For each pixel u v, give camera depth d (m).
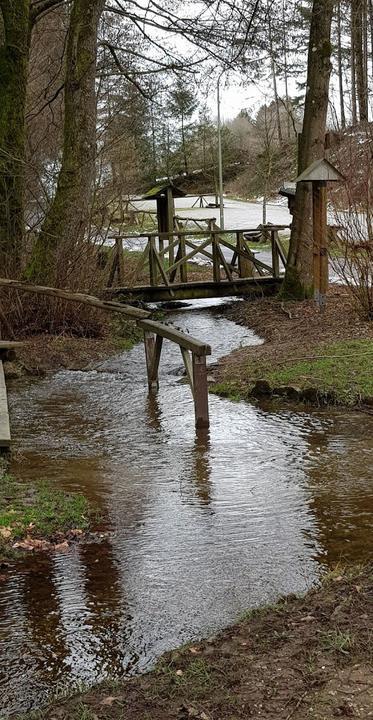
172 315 16.89
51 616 4.67
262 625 4.37
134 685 3.87
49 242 14.48
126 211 21.61
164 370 12.25
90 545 5.71
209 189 46.59
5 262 14.19
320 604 4.57
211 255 17.75
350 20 28.77
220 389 10.52
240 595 4.89
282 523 6.08
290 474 7.28
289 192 16.67
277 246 18.09
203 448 8.21
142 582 5.11
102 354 13.45
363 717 3.39
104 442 8.52
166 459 7.84
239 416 9.41
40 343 13.57
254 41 16.91
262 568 5.29
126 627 4.53
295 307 15.52
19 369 12.23
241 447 8.20
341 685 3.64
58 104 21.06
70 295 11.40
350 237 12.71
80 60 14.91
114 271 16.97
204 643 4.24
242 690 3.69
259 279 17.84
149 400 10.39
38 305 14.20
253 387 10.27
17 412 9.97
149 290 17.11
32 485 6.93
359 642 4.02
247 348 12.89
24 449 8.29
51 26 22.45
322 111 15.64
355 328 12.67
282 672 3.81
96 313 14.49
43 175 16.73
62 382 11.70
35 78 21.03
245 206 40.69
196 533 5.92
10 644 4.36
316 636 4.14
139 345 14.53
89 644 4.35
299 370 10.60
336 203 13.08
